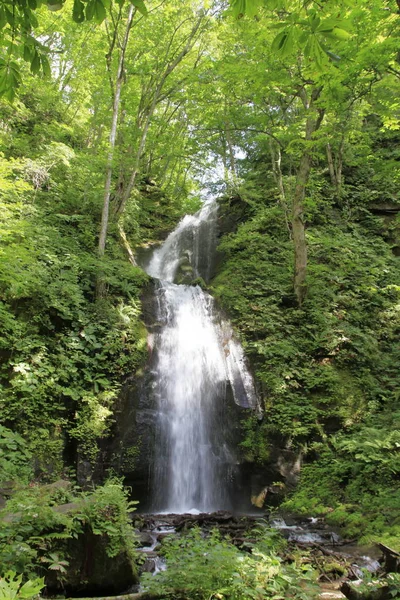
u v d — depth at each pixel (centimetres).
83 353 1020
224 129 1448
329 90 1007
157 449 1009
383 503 826
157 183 2244
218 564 468
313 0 266
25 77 1538
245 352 1184
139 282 1236
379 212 1738
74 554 512
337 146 1800
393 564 538
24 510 489
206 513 888
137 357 1064
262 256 1513
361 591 461
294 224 1352
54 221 1334
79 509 535
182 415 1094
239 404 1083
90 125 1930
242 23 1139
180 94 1527
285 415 1053
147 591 472
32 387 883
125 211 1666
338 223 1684
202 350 1198
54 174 1436
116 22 1339
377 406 1109
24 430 864
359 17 873
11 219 1053
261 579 460
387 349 1280
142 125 1706
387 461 870
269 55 1108
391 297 1404
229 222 1750
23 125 1609
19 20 288
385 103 1135
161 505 987
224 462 1040
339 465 964
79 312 1064
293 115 1619
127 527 565
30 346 928
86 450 907
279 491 968
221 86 1359
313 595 480
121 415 984
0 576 412
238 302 1312
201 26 1541
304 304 1317
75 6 263
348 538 757
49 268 1091
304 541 734
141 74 1559
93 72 1709
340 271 1455
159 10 1493
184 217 1959
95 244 1363
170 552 543
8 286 958
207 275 1670
